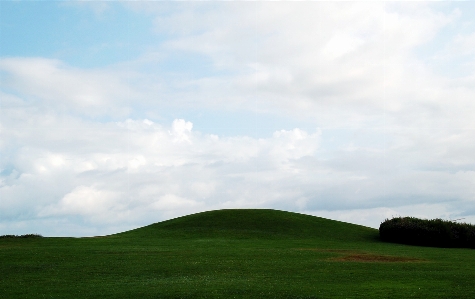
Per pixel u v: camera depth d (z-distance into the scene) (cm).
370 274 2942
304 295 2314
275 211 7106
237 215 6694
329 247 4697
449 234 5225
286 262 3453
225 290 2420
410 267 3266
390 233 5516
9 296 2330
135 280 2752
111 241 5088
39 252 3953
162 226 6419
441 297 2266
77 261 3466
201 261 3472
